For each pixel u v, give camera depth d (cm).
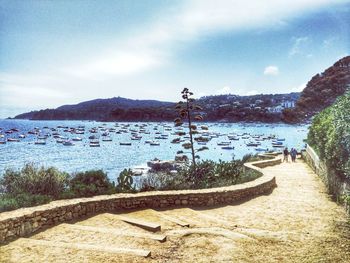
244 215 1147
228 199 1380
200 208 1280
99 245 802
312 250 772
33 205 1027
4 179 1272
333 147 1325
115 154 9306
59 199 1173
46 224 967
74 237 865
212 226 995
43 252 744
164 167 5638
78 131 17488
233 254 748
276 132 18650
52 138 14550
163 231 937
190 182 1691
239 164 2184
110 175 5897
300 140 13700
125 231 923
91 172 1412
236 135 15500
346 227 970
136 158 8512
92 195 1270
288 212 1173
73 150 10212
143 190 1474
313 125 2438
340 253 754
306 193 1559
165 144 12006
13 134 16575
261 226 1000
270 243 820
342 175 1309
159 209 1252
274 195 1523
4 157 8538
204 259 722
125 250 755
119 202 1208
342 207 1235
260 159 3234
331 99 17762
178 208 1265
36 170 1313
